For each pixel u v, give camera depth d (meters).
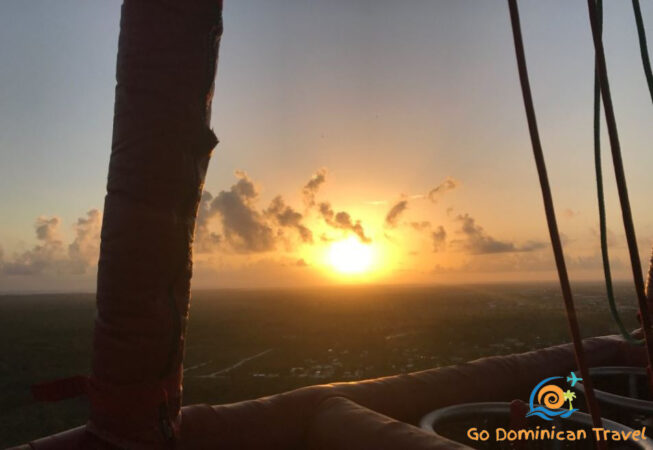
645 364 3.69
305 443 2.42
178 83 1.76
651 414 2.57
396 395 2.76
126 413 1.66
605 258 1.34
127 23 1.80
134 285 1.69
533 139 1.22
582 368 1.20
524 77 1.22
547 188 1.21
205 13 1.82
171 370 1.74
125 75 1.78
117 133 1.78
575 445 2.51
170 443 1.72
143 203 1.70
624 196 1.13
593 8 1.16
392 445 1.92
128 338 1.67
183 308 1.80
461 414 2.61
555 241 1.22
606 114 1.14
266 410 2.39
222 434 2.21
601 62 1.15
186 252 1.79
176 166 1.74
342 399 2.50
